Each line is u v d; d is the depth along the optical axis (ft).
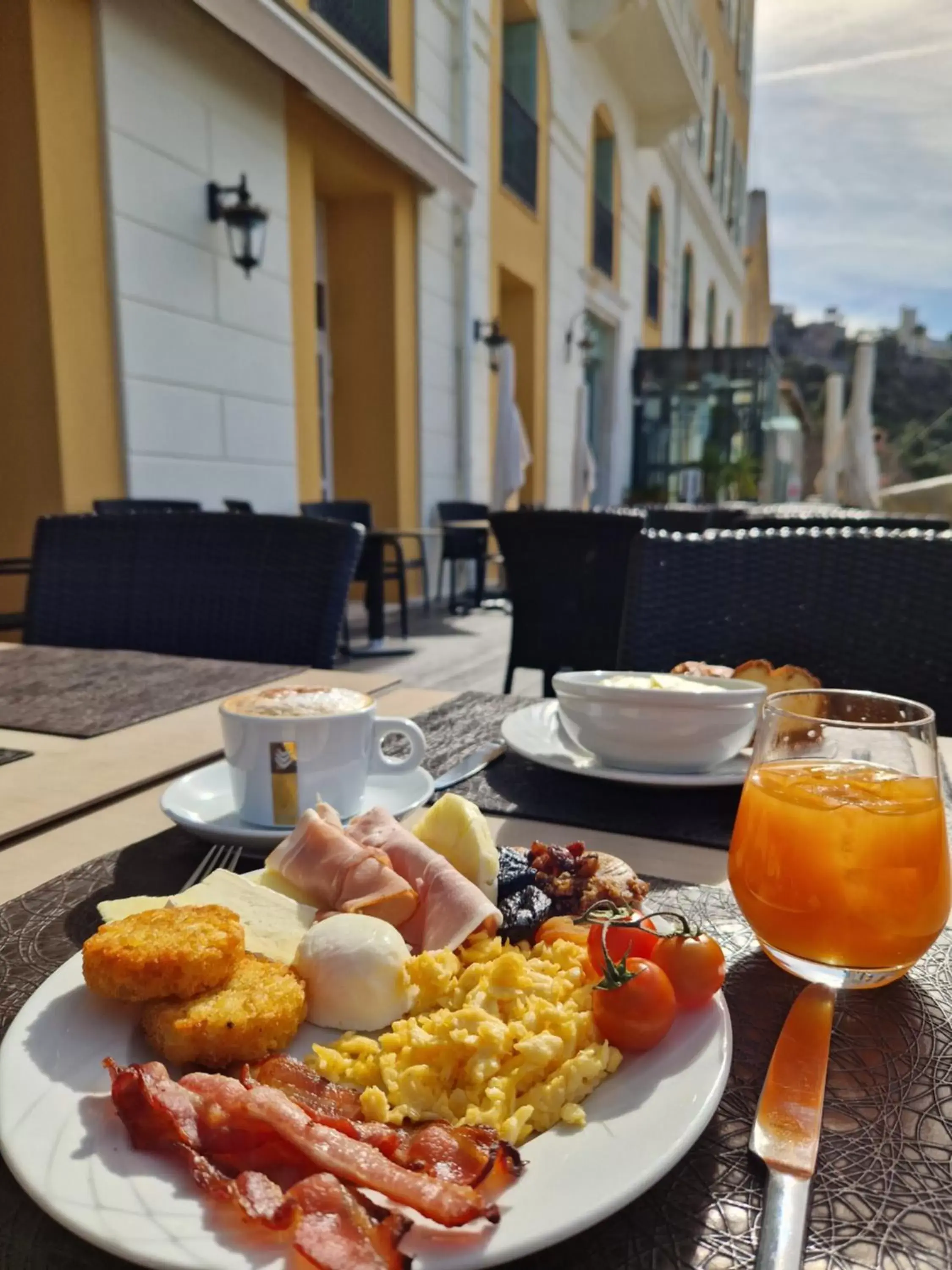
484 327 26.20
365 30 19.11
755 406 43.50
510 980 1.31
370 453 22.35
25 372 12.07
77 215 12.13
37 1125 1.04
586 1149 1.03
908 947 1.47
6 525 12.55
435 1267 0.85
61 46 11.68
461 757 2.97
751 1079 1.27
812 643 4.47
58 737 3.11
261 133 15.94
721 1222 1.00
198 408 14.70
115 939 1.31
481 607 23.29
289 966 1.42
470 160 23.82
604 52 35.45
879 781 1.54
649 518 13.62
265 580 5.44
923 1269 0.93
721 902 1.88
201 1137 0.98
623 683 2.83
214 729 3.21
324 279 21.88
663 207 48.62
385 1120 1.13
